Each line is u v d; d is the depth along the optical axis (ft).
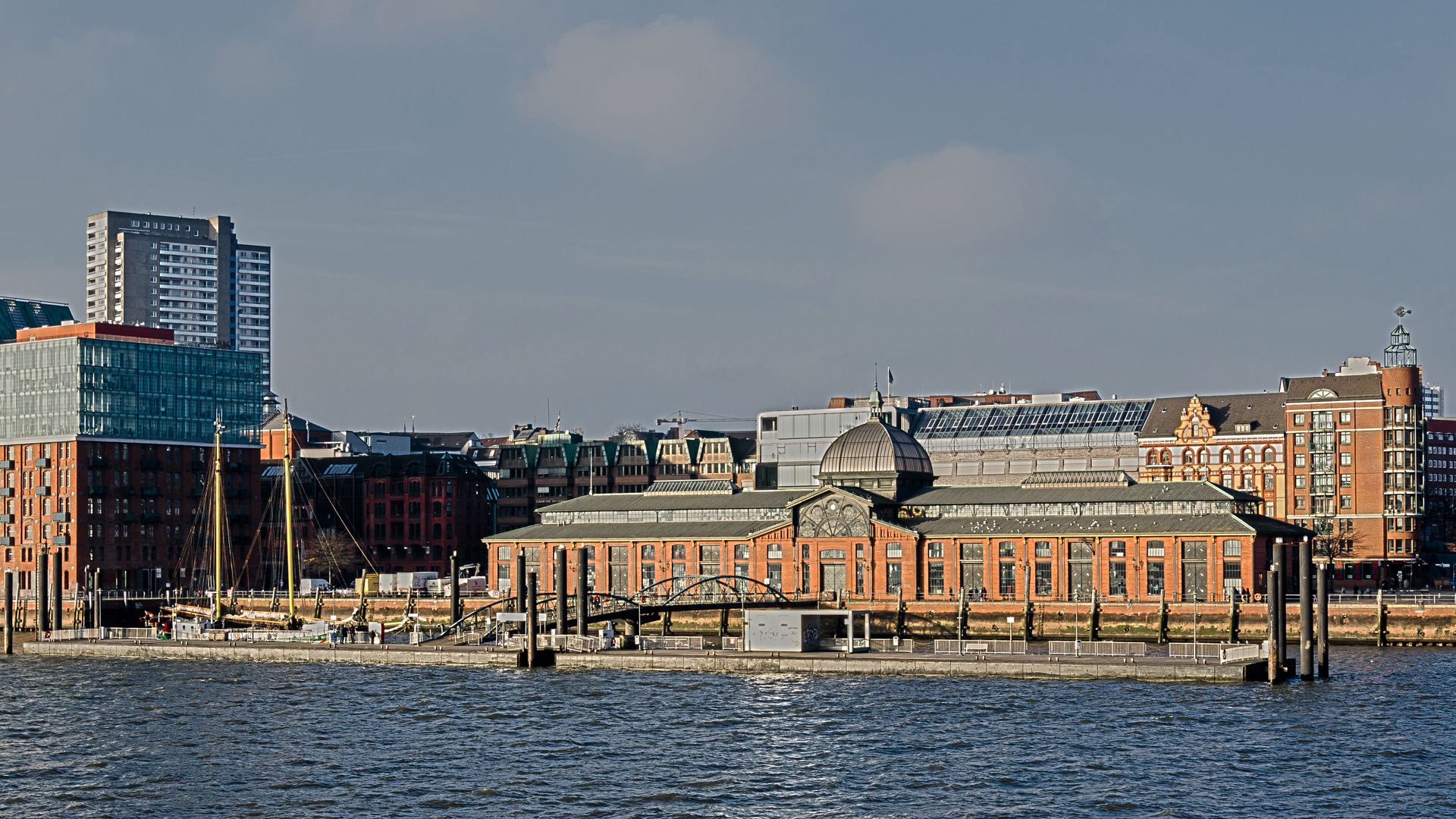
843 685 486.79
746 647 554.05
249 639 628.28
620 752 378.73
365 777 354.13
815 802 326.44
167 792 341.00
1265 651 507.71
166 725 426.10
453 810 322.75
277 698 475.72
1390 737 384.47
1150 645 569.64
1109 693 457.27
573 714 434.71
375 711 444.96
